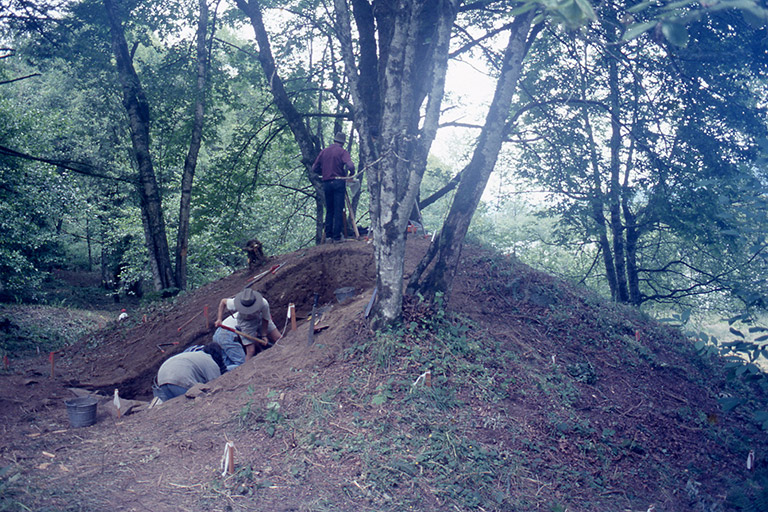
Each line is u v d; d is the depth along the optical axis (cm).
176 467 438
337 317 709
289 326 862
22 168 1788
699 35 1080
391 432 493
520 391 588
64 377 791
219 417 525
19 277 1945
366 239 993
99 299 2822
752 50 1081
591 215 1550
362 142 740
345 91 1630
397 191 620
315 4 1628
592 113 1382
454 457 468
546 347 704
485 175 672
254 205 2058
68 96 2259
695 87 1191
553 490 464
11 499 363
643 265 1875
